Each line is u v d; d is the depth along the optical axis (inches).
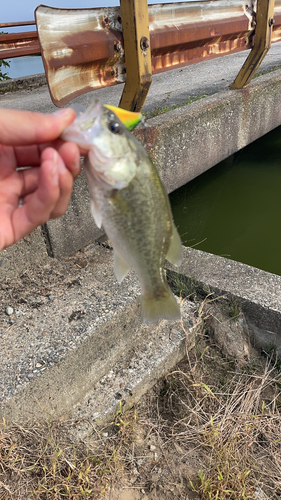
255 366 115.5
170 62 148.1
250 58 192.4
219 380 110.2
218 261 138.5
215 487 83.4
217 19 161.5
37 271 117.4
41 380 86.8
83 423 93.2
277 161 263.4
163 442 95.2
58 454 79.9
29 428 85.9
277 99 225.8
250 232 195.2
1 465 78.4
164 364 110.0
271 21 184.1
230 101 185.9
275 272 164.4
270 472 89.7
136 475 87.9
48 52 100.0
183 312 123.0
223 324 120.3
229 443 91.4
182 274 133.6
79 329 97.7
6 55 232.8
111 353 105.7
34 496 77.2
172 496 84.7
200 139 173.8
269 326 118.0
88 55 111.7
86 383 99.8
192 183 231.5
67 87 109.7
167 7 135.2
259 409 103.3
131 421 96.3
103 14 114.8
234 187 232.1
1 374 86.0
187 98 213.9
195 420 99.0
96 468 83.4
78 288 113.3
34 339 95.2
